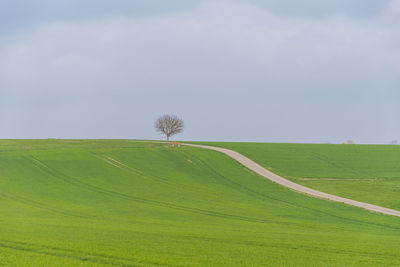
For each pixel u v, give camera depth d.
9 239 33.31
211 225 50.25
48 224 45.28
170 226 47.66
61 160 101.38
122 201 71.31
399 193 86.31
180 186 87.19
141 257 28.33
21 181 82.75
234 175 100.75
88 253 29.38
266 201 76.88
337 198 80.81
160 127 173.00
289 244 35.31
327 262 28.83
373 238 42.34
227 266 26.88
